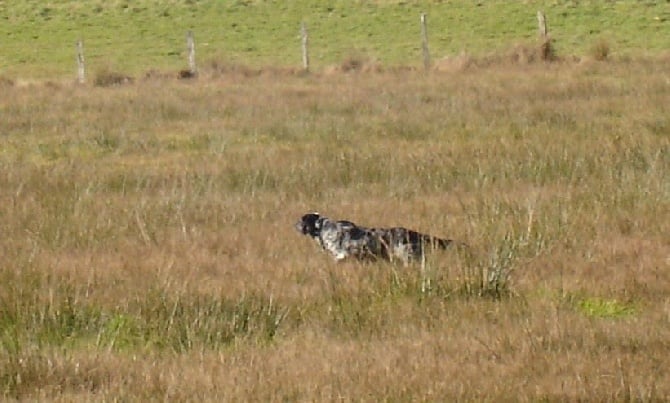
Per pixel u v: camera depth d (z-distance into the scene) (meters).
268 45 177.25
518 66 134.62
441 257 44.47
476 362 33.41
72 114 101.69
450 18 186.62
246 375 32.59
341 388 31.27
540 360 33.25
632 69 124.19
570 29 177.00
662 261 45.00
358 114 96.19
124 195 62.06
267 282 42.94
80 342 37.03
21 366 33.47
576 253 46.59
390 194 60.38
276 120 92.88
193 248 49.69
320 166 68.00
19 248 50.34
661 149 67.75
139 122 95.06
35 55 173.12
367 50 170.62
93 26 190.25
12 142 85.50
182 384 32.00
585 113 91.00
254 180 64.31
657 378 31.64
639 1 188.12
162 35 184.25
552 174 63.53
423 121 89.44
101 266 46.22
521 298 40.47
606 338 35.19
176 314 38.72
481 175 63.19
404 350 34.72
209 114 98.81
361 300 40.34
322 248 47.59
